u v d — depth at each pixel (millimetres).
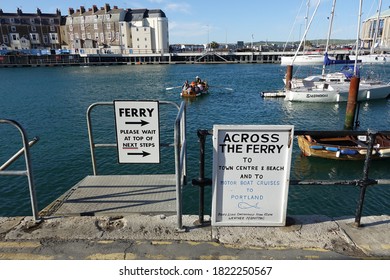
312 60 54219
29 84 48719
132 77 59156
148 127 4074
